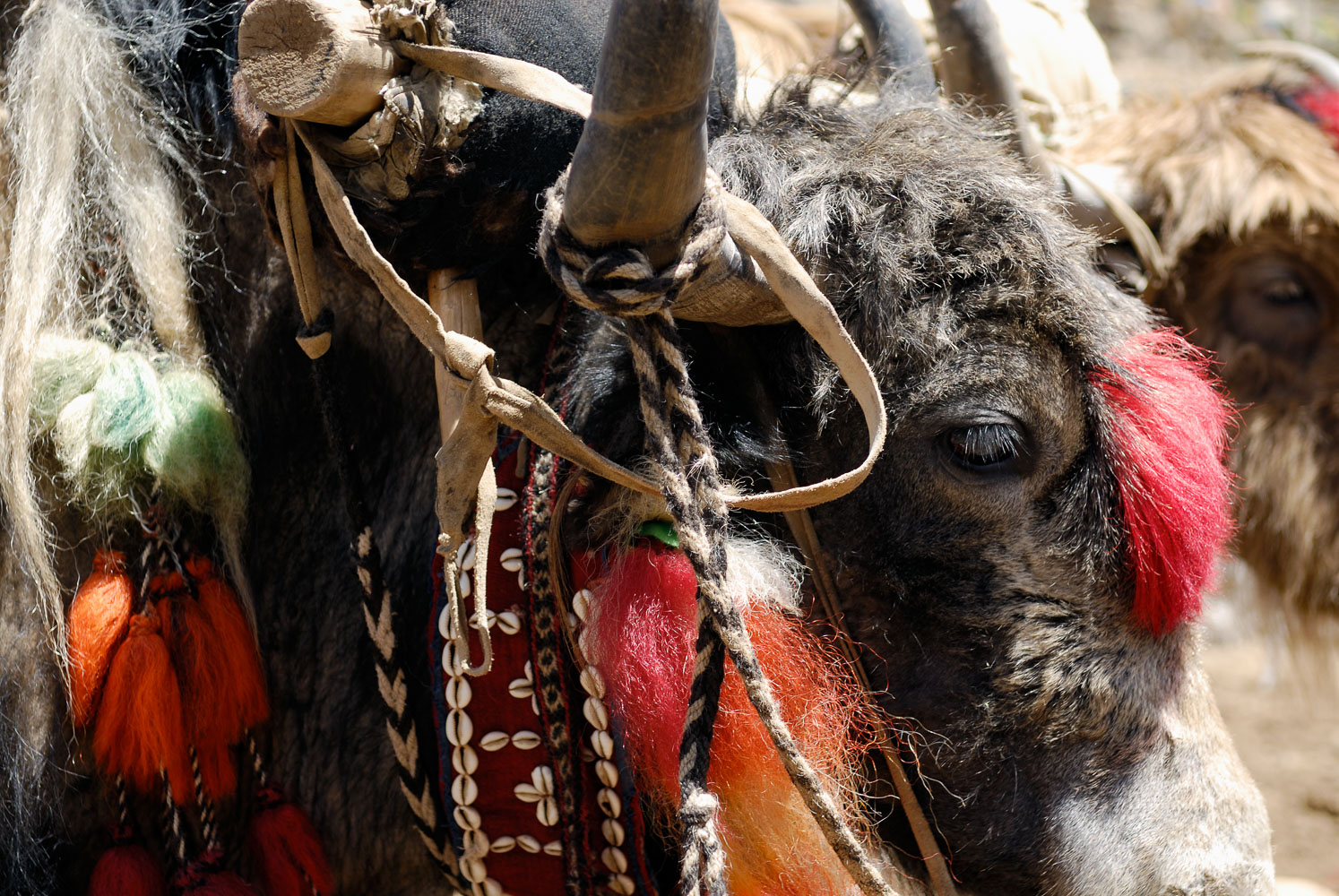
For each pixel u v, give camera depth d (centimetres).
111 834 367
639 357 270
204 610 359
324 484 392
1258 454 758
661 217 253
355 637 388
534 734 337
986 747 339
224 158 374
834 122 357
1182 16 2116
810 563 342
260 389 389
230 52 364
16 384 341
